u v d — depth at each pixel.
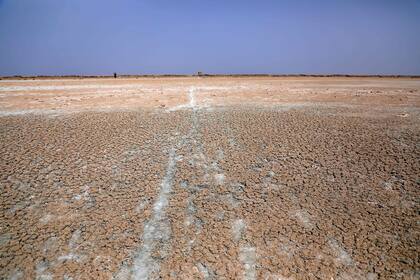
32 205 4.73
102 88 19.27
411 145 6.97
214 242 3.93
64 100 13.48
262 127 8.48
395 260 3.61
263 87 20.06
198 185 5.35
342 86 20.92
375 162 6.12
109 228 4.20
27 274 3.42
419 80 29.83
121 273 3.45
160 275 3.42
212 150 6.86
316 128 8.32
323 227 4.18
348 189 5.15
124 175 5.70
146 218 4.42
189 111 10.77
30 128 8.43
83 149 6.89
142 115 10.09
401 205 4.68
